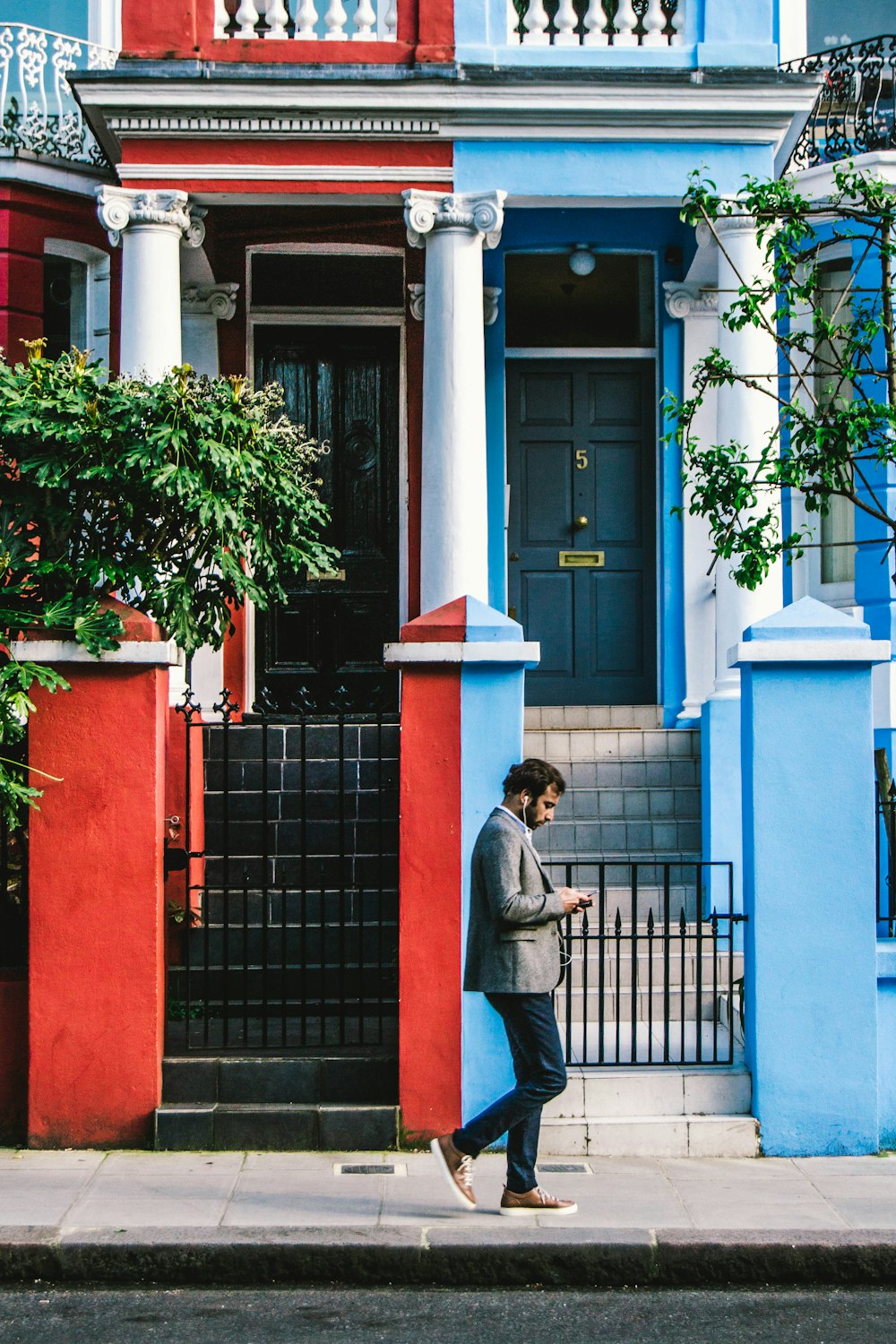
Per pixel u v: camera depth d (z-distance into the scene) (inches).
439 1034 259.1
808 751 264.2
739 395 354.9
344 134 353.1
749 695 265.9
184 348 412.2
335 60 361.1
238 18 362.9
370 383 424.8
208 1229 219.8
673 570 413.4
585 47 363.3
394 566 421.1
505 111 352.5
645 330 424.8
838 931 263.0
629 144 359.3
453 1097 258.5
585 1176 247.9
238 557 286.7
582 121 354.9
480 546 356.5
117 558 278.4
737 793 346.0
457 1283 215.6
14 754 267.0
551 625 423.5
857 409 273.4
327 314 420.5
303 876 265.4
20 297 408.5
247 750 350.3
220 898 319.3
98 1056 259.4
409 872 260.2
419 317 413.7
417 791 261.3
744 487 282.0
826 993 262.1
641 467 424.8
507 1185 227.6
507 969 225.3
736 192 349.1
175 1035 280.2
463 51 357.4
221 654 401.1
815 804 263.9
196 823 322.0
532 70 349.1
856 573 388.2
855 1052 262.2
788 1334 197.5
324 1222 223.3
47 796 261.1
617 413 425.1
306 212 398.9
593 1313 205.2
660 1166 254.1
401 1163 252.2
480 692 262.5
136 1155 255.4
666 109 353.1
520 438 425.7
